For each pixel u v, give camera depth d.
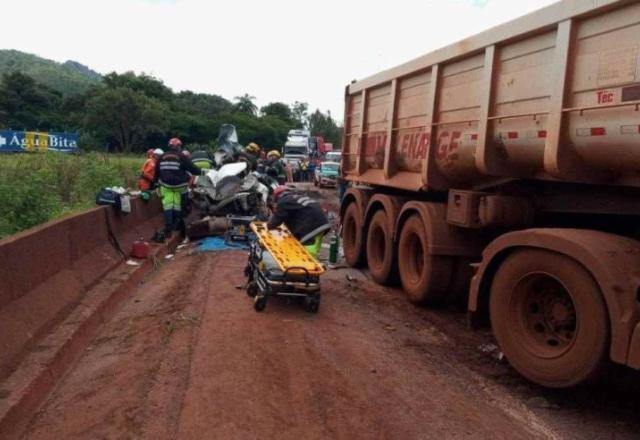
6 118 64.12
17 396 4.37
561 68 4.98
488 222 6.30
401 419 4.50
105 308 6.96
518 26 5.60
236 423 4.34
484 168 6.20
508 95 5.87
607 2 4.47
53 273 6.47
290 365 5.49
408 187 8.46
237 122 89.75
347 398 4.82
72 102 71.25
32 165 12.86
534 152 5.50
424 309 7.85
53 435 4.18
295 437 4.17
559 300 4.82
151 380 5.07
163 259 10.80
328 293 8.58
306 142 52.75
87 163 15.54
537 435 4.32
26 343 5.18
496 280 5.31
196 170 12.59
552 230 4.80
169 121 70.69
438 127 7.46
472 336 6.69
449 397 4.95
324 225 8.23
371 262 9.62
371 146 10.24
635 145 4.32
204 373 5.23
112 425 4.30
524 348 4.98
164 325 6.58
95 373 5.30
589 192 5.46
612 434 4.37
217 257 10.86
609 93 4.52
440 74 7.43
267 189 13.85
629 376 4.37
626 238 4.55
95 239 8.42
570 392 5.06
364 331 6.73
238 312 7.18
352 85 11.17
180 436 4.15
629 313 4.06
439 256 7.32
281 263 7.17
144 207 12.01
